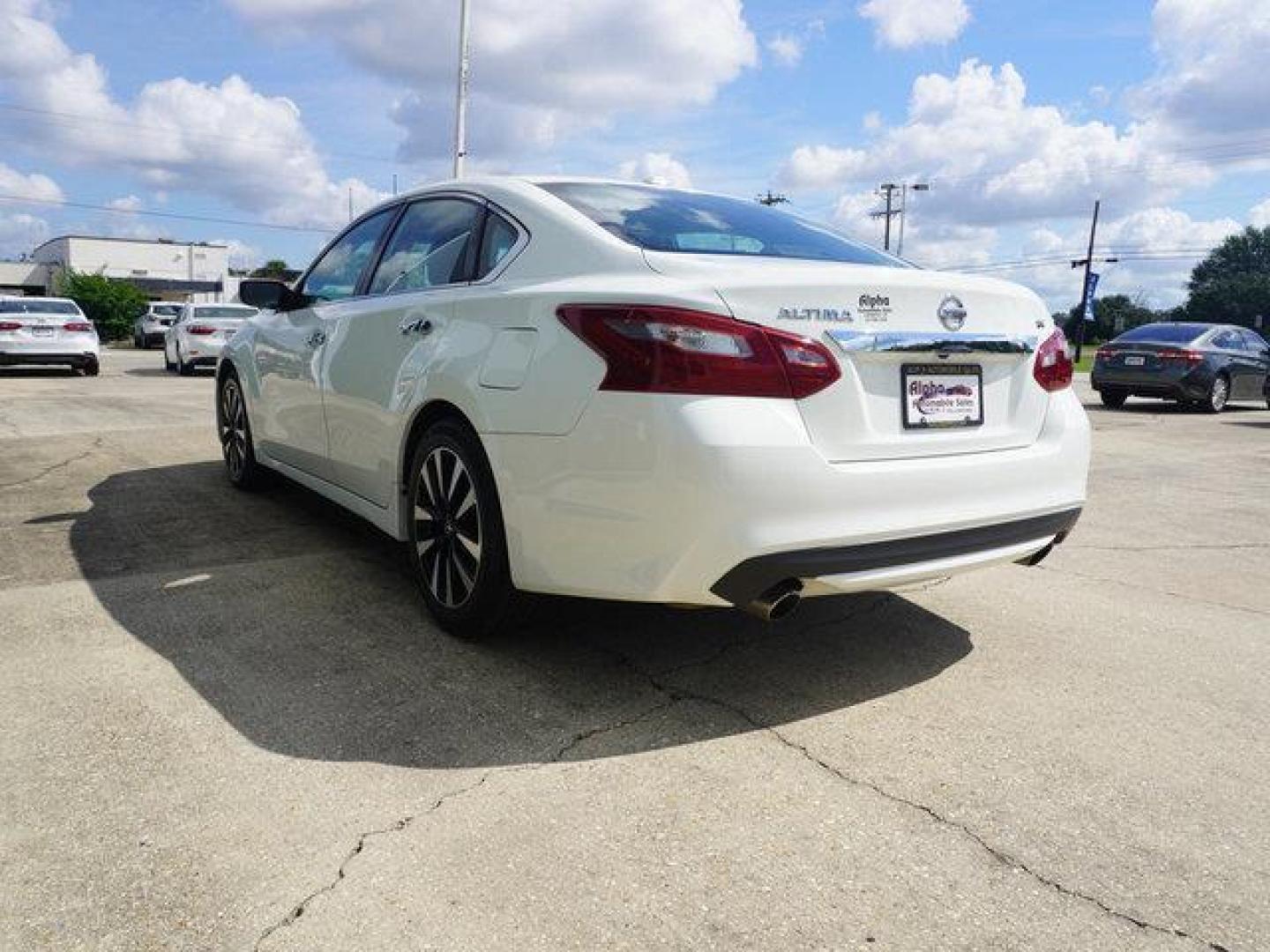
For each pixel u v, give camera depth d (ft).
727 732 8.43
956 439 9.21
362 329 12.22
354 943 5.56
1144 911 6.05
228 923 5.72
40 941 5.52
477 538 9.78
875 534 8.34
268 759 7.70
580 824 6.87
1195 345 44.21
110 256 253.03
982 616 11.96
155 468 20.75
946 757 8.07
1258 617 12.17
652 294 8.14
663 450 7.89
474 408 9.42
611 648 10.36
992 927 5.86
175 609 11.27
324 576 12.69
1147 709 9.19
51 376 54.34
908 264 11.28
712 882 6.23
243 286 14.88
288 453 15.17
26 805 6.94
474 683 9.31
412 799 7.16
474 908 5.90
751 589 8.00
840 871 6.40
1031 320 10.04
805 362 8.14
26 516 16.01
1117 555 15.46
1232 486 22.63
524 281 9.69
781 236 10.80
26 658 9.70
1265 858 6.68
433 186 12.40
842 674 9.85
